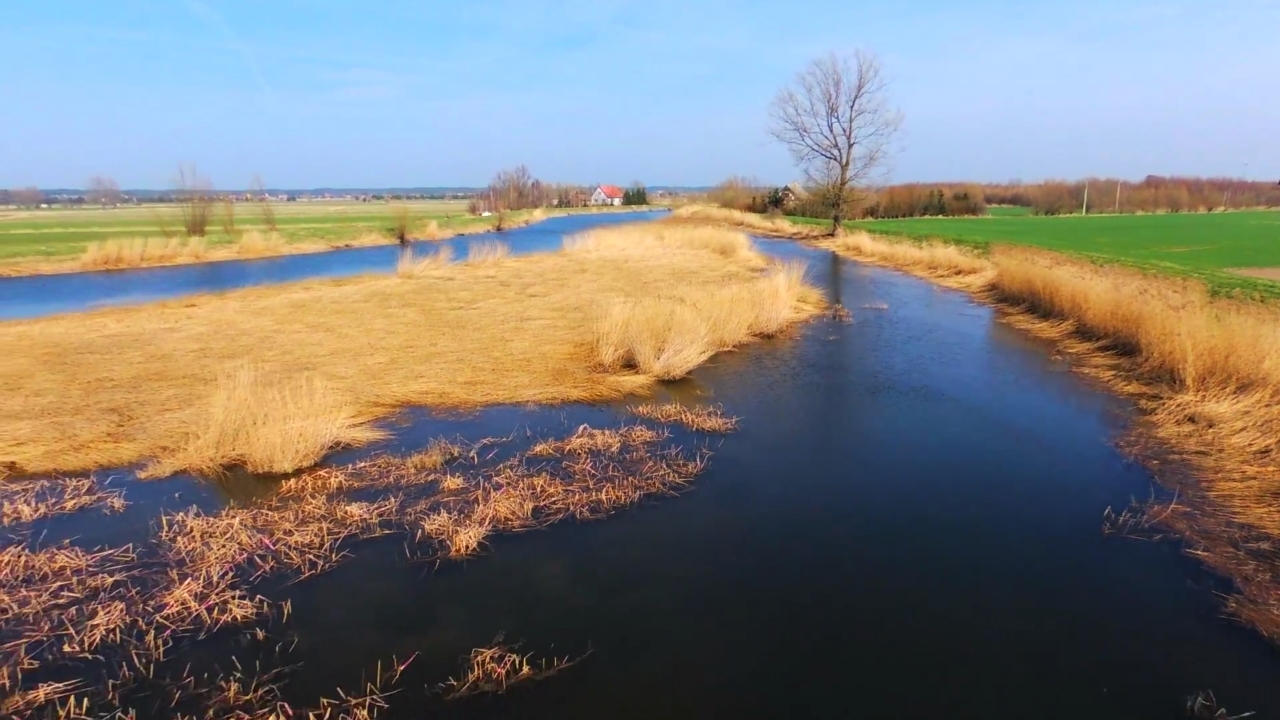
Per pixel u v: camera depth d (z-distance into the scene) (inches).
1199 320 385.1
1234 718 146.5
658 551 217.0
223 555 207.6
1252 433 292.2
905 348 490.3
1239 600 189.2
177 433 304.0
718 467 283.9
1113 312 474.3
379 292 695.7
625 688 155.6
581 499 249.3
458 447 296.7
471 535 219.0
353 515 233.8
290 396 319.0
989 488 263.4
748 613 184.5
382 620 180.9
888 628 178.2
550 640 172.7
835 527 233.0
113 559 207.8
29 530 225.5
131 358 427.8
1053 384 398.9
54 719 145.0
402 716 146.6
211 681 157.8
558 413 345.7
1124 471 277.4
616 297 650.8
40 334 499.2
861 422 338.0
